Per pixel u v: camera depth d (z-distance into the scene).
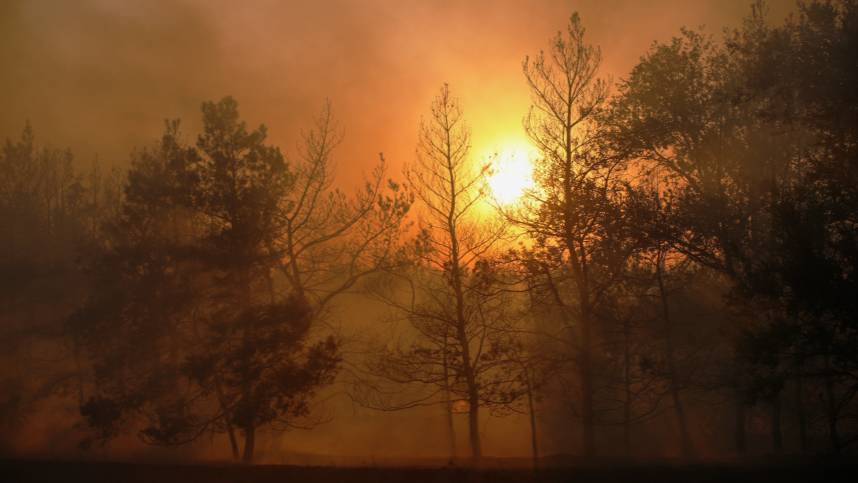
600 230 19.91
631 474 14.66
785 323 14.56
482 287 20.97
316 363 20.52
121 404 22.16
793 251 13.78
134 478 15.42
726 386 19.53
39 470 16.83
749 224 19.05
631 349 22.25
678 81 21.09
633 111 21.33
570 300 22.03
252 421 20.55
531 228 20.47
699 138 20.89
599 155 20.72
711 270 21.09
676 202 19.00
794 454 18.17
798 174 19.33
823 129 15.00
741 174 19.88
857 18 14.30
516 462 18.56
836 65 14.38
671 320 21.19
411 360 21.47
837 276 13.40
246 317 21.06
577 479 14.43
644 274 20.77
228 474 15.52
